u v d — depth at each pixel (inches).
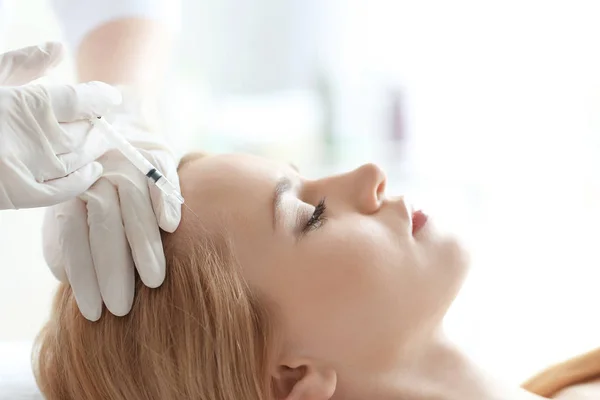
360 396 42.2
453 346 44.8
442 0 94.3
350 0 102.7
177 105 87.7
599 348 49.1
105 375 41.3
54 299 45.2
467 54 92.7
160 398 40.5
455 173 89.9
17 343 60.4
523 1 86.3
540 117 85.3
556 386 49.7
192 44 104.6
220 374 39.9
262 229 41.4
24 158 33.7
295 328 41.0
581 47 82.4
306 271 40.8
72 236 38.9
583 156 81.8
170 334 40.3
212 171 43.9
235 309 40.1
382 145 98.2
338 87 101.8
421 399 42.5
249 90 107.1
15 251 69.7
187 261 40.8
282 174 44.8
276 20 108.3
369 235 41.7
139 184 39.5
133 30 51.1
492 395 44.0
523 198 83.6
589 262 73.1
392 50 99.7
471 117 92.0
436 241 43.3
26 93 34.0
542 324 65.6
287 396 41.6
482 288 71.9
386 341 41.5
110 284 38.8
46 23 66.9
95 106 37.4
